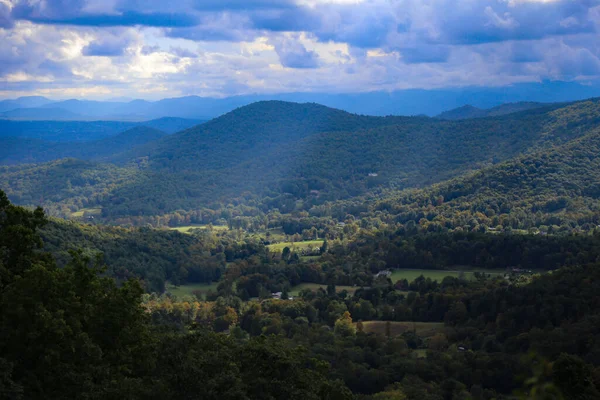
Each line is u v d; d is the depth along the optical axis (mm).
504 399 62094
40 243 43688
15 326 36562
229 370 40281
